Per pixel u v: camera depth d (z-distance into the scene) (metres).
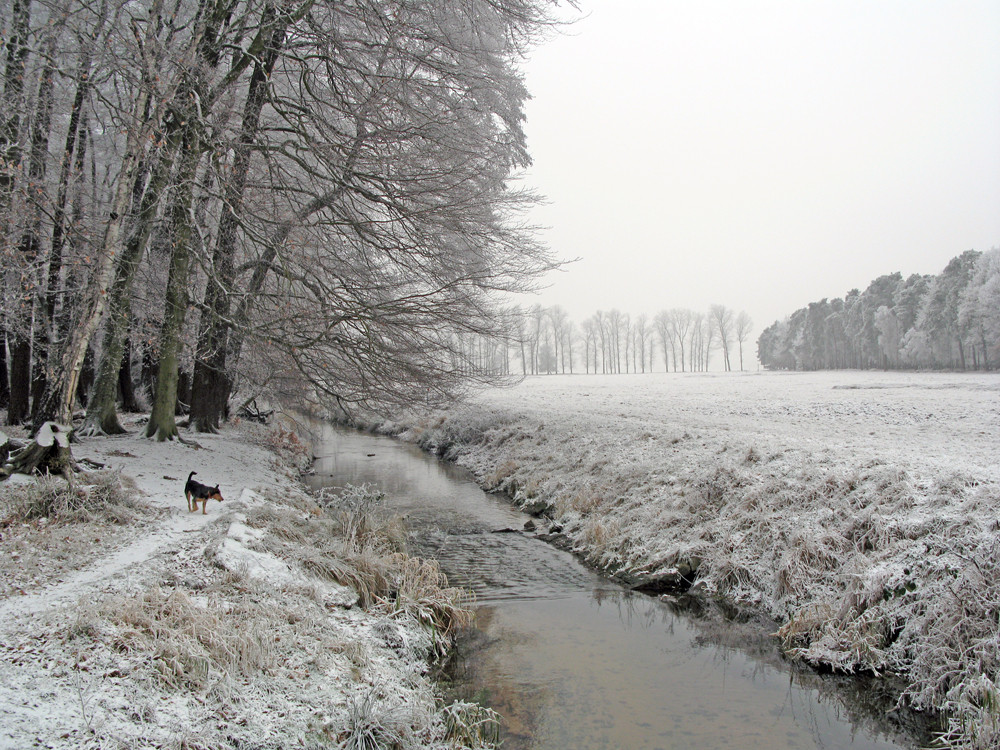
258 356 12.82
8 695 3.20
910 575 6.18
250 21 12.69
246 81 13.29
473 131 10.88
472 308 11.45
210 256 11.41
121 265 11.30
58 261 11.09
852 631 6.04
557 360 108.75
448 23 11.22
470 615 6.73
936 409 21.98
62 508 6.50
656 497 10.44
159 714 3.46
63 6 9.61
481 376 12.66
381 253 11.34
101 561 5.50
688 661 6.05
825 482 8.47
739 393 35.41
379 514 10.37
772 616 7.09
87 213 12.65
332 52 10.75
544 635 6.60
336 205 11.05
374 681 4.71
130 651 3.90
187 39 11.20
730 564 7.94
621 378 68.38
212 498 8.02
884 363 72.56
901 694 5.29
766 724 4.92
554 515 11.60
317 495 12.23
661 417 20.66
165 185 10.55
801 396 30.98
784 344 99.56
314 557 6.62
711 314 109.25
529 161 13.87
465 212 10.77
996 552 5.75
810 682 5.67
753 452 10.54
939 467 8.23
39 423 8.35
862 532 7.23
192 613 4.49
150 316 13.57
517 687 5.41
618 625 6.95
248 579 5.45
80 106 12.59
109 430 12.52
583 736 4.66
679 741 4.63
